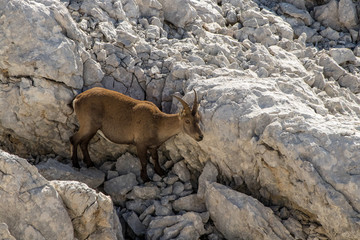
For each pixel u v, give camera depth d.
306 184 25.83
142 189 30.23
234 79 32.16
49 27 31.34
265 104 29.20
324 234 26.73
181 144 31.89
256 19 43.38
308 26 46.81
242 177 29.81
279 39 42.84
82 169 31.16
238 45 39.03
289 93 31.62
